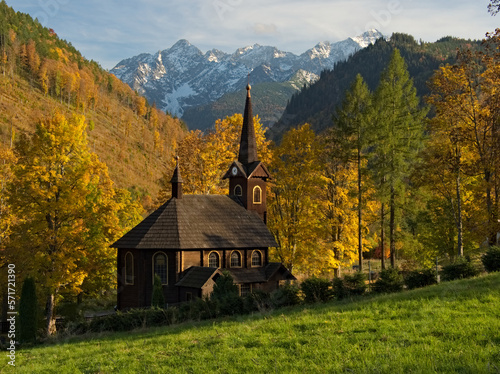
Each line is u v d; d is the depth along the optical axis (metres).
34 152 37.47
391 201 49.12
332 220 52.00
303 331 18.30
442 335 15.43
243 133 54.34
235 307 29.31
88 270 38.72
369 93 53.12
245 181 52.09
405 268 45.19
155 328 27.92
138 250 45.06
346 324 18.47
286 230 51.97
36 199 36.84
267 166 57.97
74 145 38.69
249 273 47.88
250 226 50.06
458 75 41.50
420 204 53.41
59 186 37.12
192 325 26.36
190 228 46.59
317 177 50.44
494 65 39.75
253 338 17.95
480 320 16.70
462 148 44.69
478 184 41.38
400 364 12.69
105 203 43.97
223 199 51.38
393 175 48.00
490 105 39.69
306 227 49.88
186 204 48.56
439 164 42.53
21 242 35.97
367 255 81.25
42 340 30.39
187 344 18.66
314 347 15.48
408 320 18.09
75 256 37.06
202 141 61.62
